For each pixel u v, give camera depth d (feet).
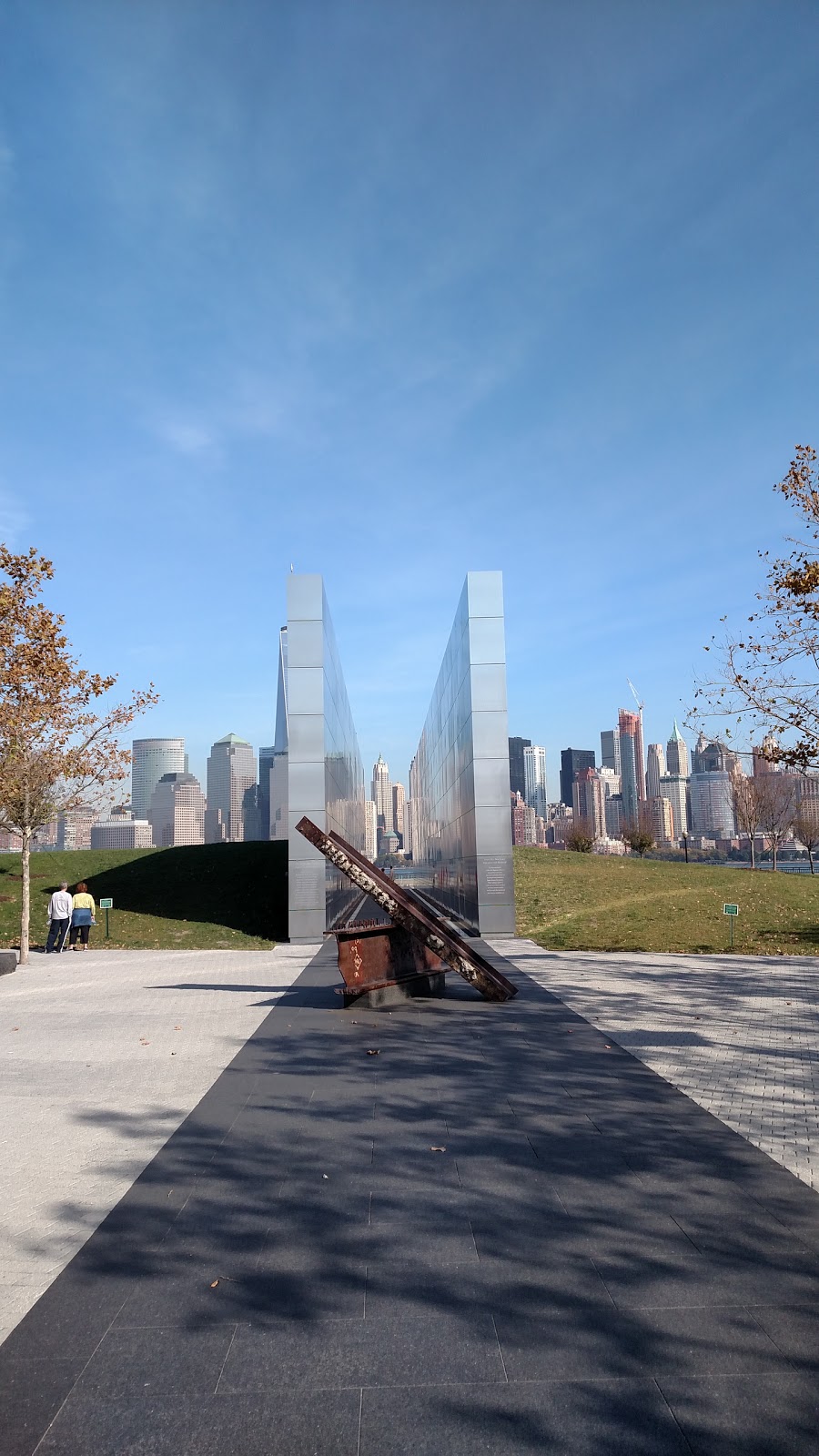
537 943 64.23
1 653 57.00
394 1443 10.03
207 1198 17.13
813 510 46.96
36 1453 9.94
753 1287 13.35
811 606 47.03
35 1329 12.59
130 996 43.68
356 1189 17.38
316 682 72.69
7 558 56.85
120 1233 15.66
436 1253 14.61
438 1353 11.75
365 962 37.65
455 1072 26.27
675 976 46.01
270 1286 13.67
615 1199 16.67
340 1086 24.99
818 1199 16.56
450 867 95.45
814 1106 22.54
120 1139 20.68
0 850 130.41
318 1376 11.32
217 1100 23.84
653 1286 13.42
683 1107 22.50
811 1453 9.71
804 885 103.96
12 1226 16.02
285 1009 38.04
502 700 70.74
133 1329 12.52
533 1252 14.57
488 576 72.02
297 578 73.61
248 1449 9.98
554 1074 25.90
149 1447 10.03
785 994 39.86
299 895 70.49
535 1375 11.24
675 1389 10.92
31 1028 35.19
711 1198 16.70
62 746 62.59
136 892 93.86
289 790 71.46
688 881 107.76
